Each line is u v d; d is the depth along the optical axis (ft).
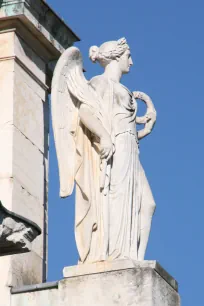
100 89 60.03
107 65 61.26
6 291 59.57
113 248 57.21
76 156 59.11
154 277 55.26
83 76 60.80
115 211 57.88
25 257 62.08
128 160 58.75
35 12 66.18
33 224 41.47
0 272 60.34
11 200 62.13
